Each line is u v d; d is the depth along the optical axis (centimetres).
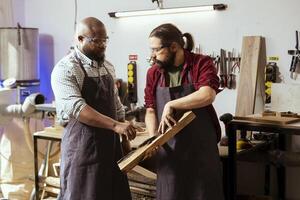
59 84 249
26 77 432
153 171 349
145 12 400
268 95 348
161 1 395
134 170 342
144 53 411
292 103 335
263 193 371
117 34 425
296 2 338
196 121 247
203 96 233
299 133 280
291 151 341
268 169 366
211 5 366
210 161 249
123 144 284
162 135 229
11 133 398
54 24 466
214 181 250
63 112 250
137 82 417
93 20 258
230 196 307
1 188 405
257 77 354
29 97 380
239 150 320
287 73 346
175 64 250
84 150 257
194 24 382
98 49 257
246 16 357
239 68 362
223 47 370
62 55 464
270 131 290
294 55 341
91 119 242
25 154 400
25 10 485
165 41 240
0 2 465
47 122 433
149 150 227
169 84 254
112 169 268
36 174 365
